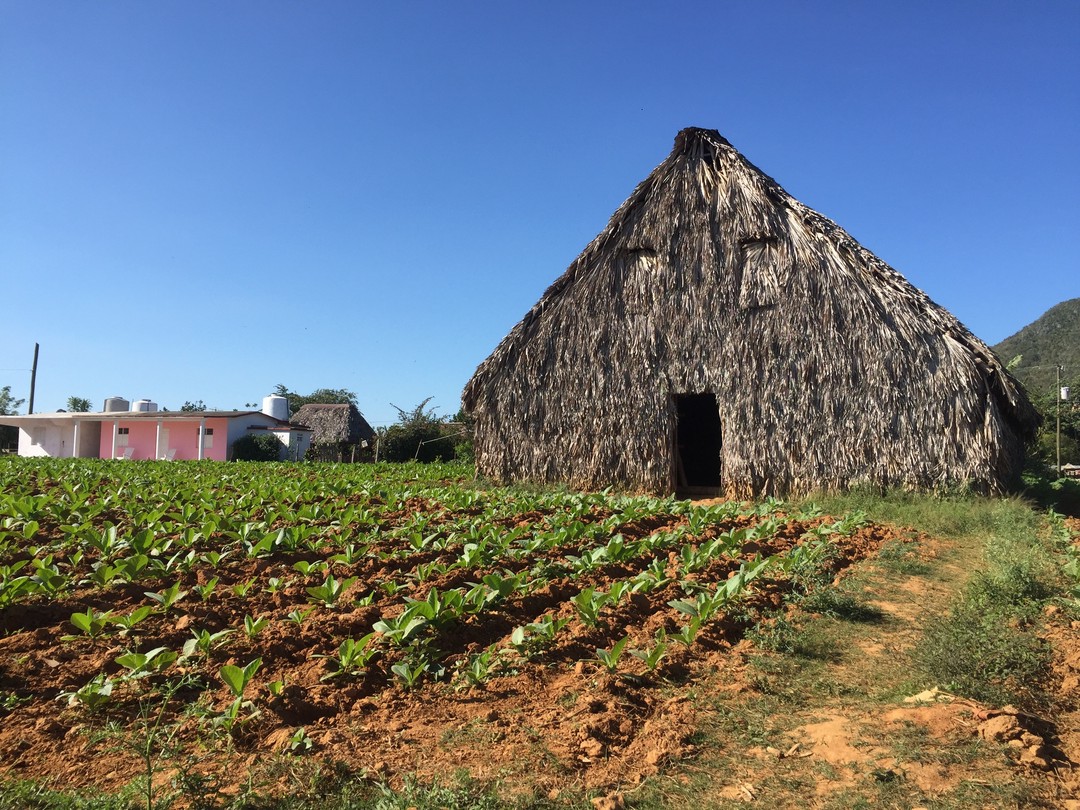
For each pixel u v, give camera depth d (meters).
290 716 5.07
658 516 13.46
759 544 10.73
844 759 4.66
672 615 7.26
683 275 18.02
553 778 4.39
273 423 45.50
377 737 4.84
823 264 16.69
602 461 18.17
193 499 14.36
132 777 4.28
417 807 3.95
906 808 4.12
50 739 4.70
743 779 4.46
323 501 14.85
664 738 4.88
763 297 17.14
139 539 8.84
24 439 48.66
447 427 41.81
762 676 5.97
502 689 5.65
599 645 6.58
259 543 9.36
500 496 15.91
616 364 18.34
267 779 4.27
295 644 6.28
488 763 4.52
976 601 7.78
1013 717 4.93
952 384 15.18
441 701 5.44
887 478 15.46
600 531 11.11
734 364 17.19
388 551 9.91
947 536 12.31
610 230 18.78
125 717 5.02
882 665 6.28
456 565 8.81
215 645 6.13
